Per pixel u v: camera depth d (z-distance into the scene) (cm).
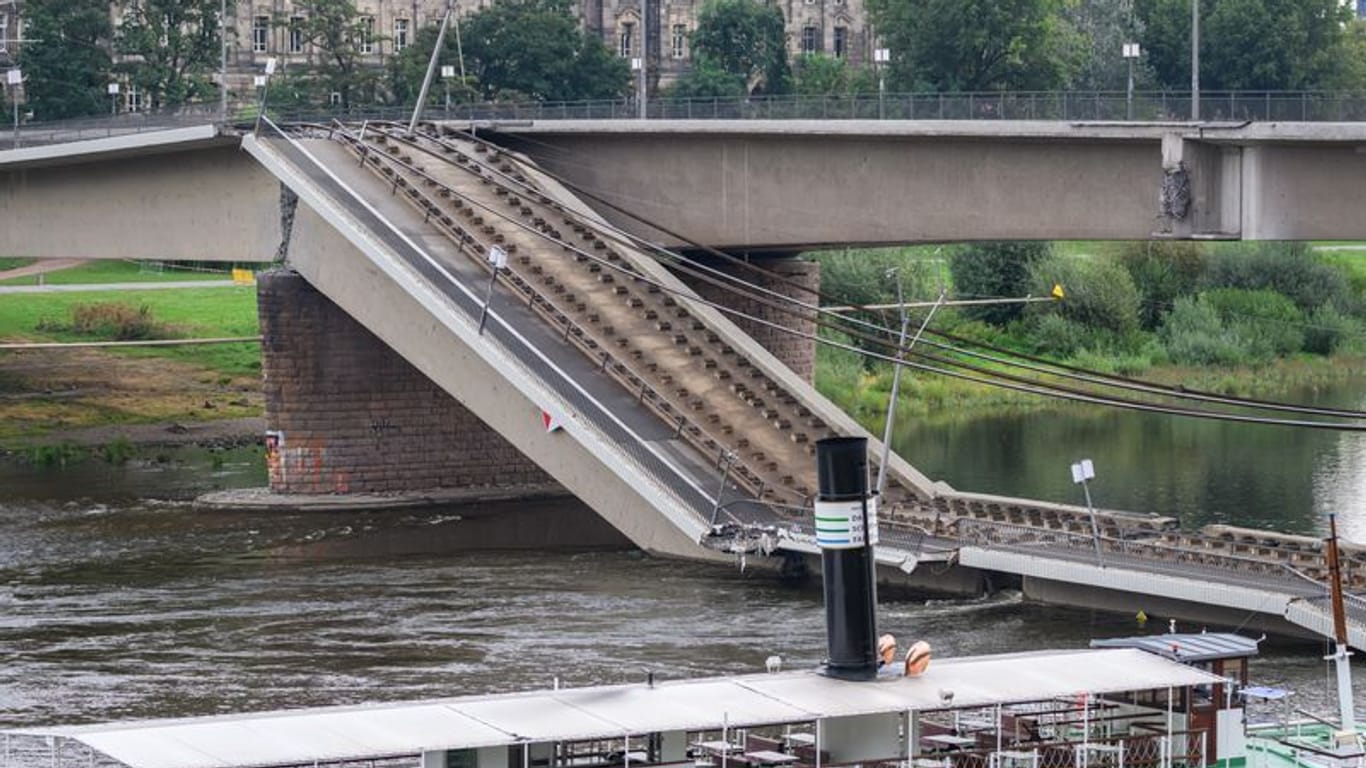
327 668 11794
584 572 14662
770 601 13512
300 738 7056
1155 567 12800
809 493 14775
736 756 7756
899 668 8006
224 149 18925
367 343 18750
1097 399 12131
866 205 17150
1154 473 18900
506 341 15662
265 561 15425
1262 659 11625
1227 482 18200
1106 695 8238
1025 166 16338
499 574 14688
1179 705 8144
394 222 17100
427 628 12825
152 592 14150
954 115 16700
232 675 11656
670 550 14962
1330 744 8412
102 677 11644
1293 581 12362
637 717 7375
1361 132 14500
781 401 15900
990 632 12388
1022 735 8050
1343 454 19912
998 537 13812
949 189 16725
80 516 17700
